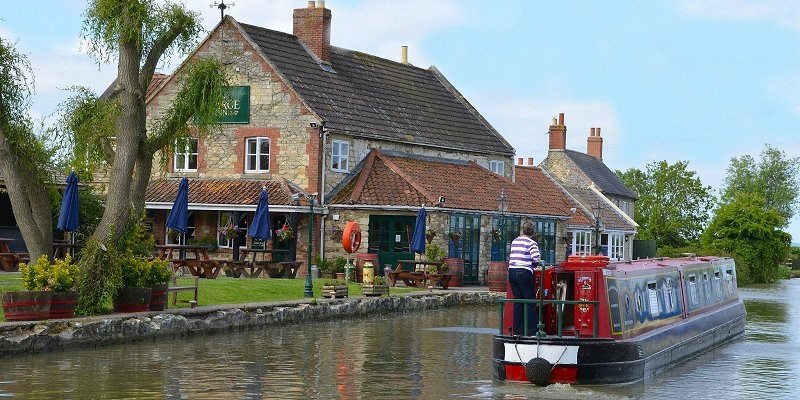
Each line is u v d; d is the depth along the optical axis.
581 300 19.28
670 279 24.27
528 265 19.89
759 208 72.69
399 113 48.91
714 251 71.69
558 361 18.59
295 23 48.12
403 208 41.84
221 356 22.14
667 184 89.25
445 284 39.94
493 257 45.69
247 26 45.12
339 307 31.33
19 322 21.72
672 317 23.72
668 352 22.23
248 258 42.81
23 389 17.69
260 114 43.69
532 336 18.91
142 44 26.72
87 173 32.97
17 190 25.69
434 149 48.84
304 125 42.97
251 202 41.72
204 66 27.66
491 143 52.94
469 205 43.97
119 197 25.95
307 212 42.09
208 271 35.78
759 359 24.36
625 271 21.03
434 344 25.34
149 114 45.00
